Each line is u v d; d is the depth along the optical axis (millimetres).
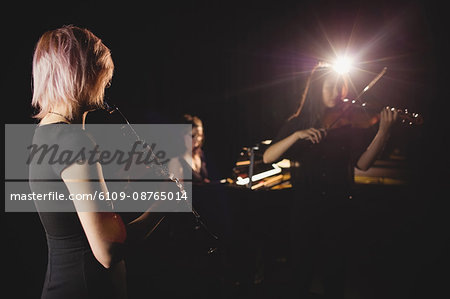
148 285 3045
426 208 4285
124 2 4605
